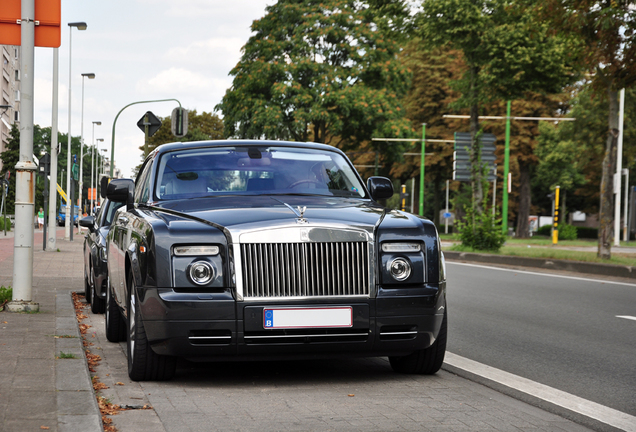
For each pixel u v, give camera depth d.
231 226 5.23
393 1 23.94
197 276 5.14
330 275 5.23
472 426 4.45
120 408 4.76
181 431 4.23
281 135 40.34
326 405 4.91
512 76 23.70
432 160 53.91
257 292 5.16
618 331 8.70
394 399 5.12
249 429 4.30
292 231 5.21
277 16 41.47
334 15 40.06
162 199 6.26
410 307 5.34
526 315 10.09
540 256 20.33
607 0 16.81
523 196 55.16
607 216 18.56
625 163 47.88
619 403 5.27
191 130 58.56
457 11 22.83
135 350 5.46
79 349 6.25
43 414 4.22
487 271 18.14
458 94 51.12
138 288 5.33
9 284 12.78
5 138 88.25
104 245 9.48
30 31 8.83
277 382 5.66
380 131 41.66
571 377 6.13
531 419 4.67
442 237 48.94
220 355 5.22
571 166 57.84
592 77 18.38
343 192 6.54
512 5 19.03
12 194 82.62
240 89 41.03
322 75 39.84
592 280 15.51
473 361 6.73
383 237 5.36
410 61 52.84
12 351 6.11
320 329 5.24
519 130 49.97
